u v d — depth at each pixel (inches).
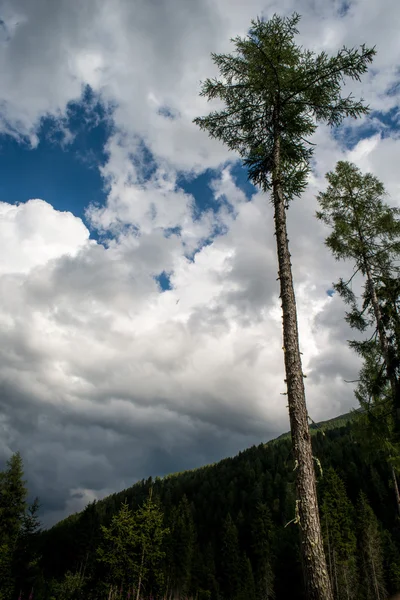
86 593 892.6
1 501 1249.4
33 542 1262.3
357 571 1711.4
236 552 2389.3
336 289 634.8
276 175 368.5
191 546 2321.6
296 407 279.9
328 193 648.4
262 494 3750.0
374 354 583.8
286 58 370.6
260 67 373.7
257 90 387.9
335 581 1499.8
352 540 1550.2
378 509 2583.7
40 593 1222.3
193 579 2209.6
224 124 415.8
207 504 4133.9
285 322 314.0
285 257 338.6
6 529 1217.4
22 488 1273.4
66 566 2025.1
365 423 548.4
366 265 610.2
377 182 627.5
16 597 1142.3
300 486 256.4
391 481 669.3
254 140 422.6
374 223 615.2
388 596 1670.8
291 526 2242.9
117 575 808.3
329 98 386.0
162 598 841.5
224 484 4510.3
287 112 399.2
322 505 1600.6
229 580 2201.0
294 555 1726.1
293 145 406.9
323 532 1550.2
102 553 835.4
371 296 592.4
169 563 2066.9
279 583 1728.6
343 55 358.6
